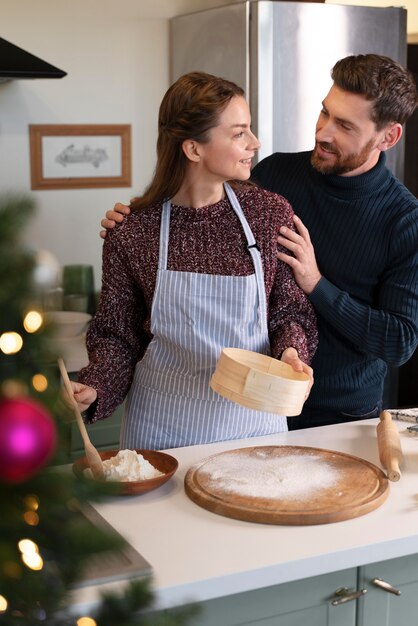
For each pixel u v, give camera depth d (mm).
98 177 3641
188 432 1976
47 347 765
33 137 3498
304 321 2105
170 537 1484
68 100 3553
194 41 3506
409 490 1698
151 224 2002
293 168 2346
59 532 732
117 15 3588
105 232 2045
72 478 726
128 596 832
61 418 767
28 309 752
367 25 3309
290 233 2076
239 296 1965
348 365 2297
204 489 1638
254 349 2008
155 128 3732
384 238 2209
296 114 3217
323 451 1853
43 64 3096
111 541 721
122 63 3627
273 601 1455
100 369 2010
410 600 1582
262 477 1690
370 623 1548
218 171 1929
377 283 2262
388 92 2084
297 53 3191
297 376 1873
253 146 1938
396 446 1803
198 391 1971
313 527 1526
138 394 2039
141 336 2096
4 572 718
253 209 2043
